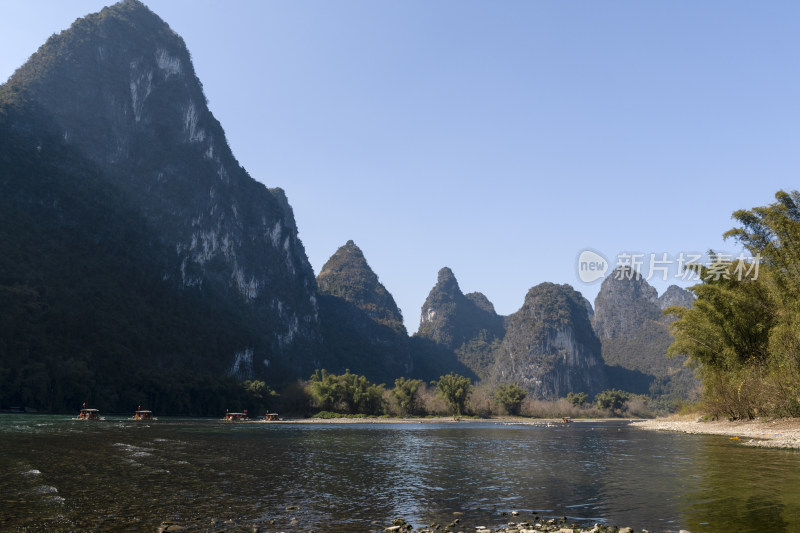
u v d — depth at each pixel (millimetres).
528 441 45656
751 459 26203
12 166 148750
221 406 120938
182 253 190625
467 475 22203
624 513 14234
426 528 12750
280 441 41125
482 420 136875
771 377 42031
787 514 13672
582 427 85125
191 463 24391
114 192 176125
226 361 164875
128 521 12891
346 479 20688
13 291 110625
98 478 19016
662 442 40250
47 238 140375
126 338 129500
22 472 19797
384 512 14523
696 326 52312
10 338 101062
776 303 41125
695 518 13383
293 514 14062
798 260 36688
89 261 146500
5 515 13172
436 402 147500
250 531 12242
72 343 114625
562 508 15102
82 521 12789
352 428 73125
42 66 185375
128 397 109250
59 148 168000
